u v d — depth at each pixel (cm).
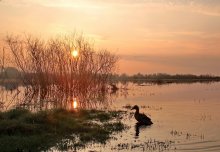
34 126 2114
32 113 2392
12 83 6238
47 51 5025
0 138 1872
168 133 2214
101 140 2005
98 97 4881
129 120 2784
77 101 4169
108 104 4006
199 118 2878
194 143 1905
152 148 1803
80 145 1877
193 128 2389
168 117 2944
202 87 8519
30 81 5100
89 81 4978
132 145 1880
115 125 2497
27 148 1767
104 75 5688
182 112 3275
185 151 1731
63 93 4797
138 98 4834
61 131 2147
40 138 1922
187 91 6625
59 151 1755
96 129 2278
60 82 4844
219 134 2161
